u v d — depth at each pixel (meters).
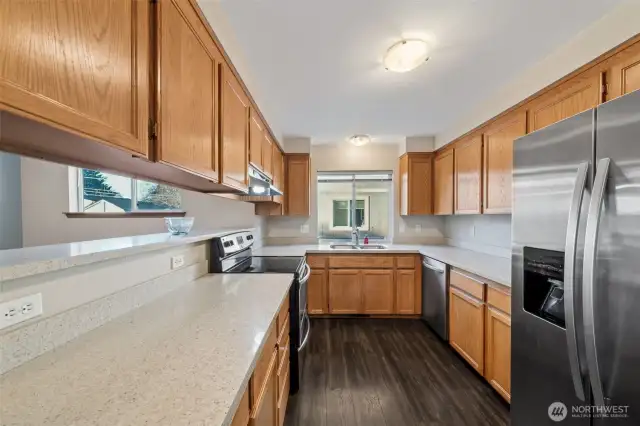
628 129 0.93
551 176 1.25
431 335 3.01
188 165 1.11
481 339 2.13
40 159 0.85
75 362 0.80
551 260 1.25
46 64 0.55
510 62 1.90
